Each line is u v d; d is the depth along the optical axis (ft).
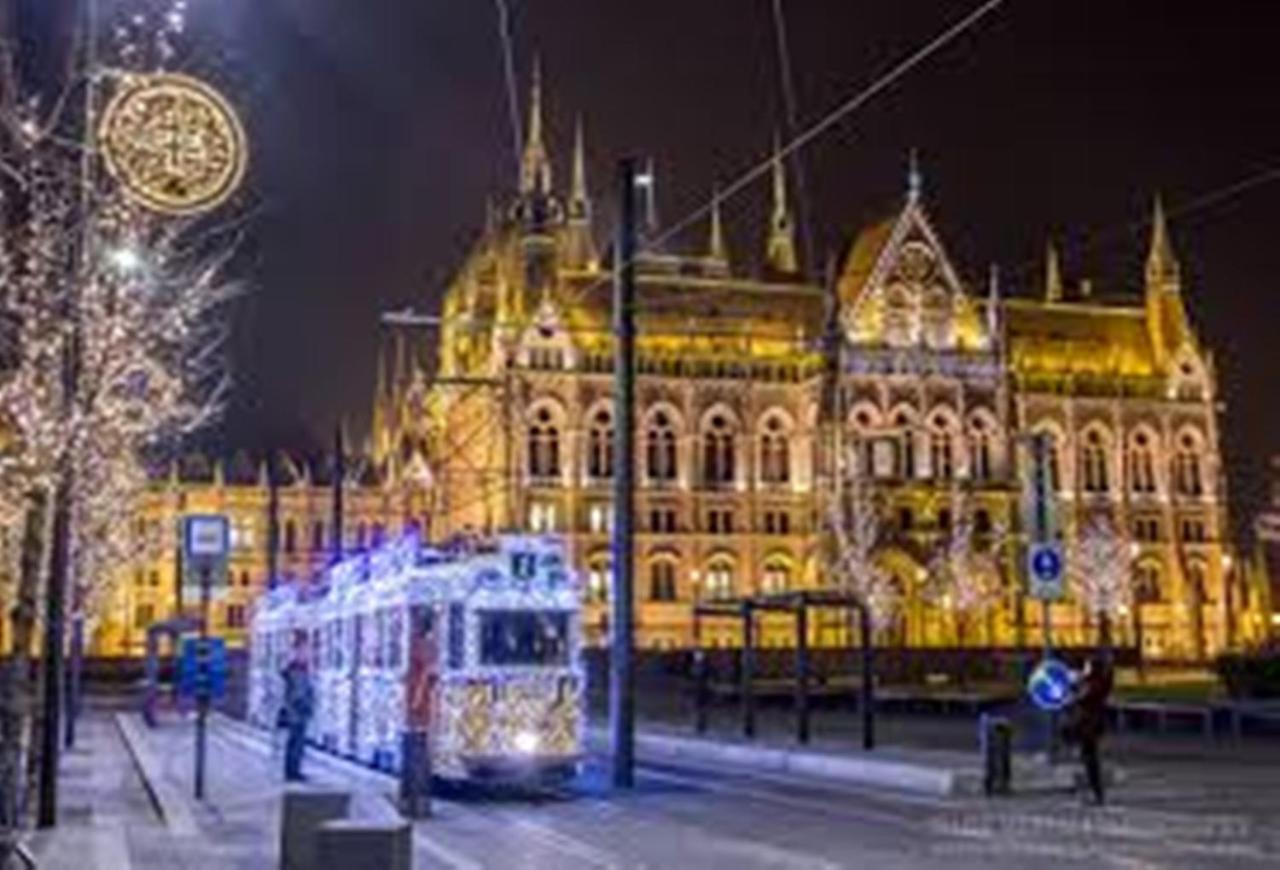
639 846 70.18
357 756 115.75
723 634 413.39
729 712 222.89
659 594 419.54
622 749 100.27
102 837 65.98
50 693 71.00
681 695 268.82
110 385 98.73
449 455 469.57
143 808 83.71
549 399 415.85
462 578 97.14
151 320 180.75
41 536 61.16
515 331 417.90
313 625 140.15
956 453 440.04
